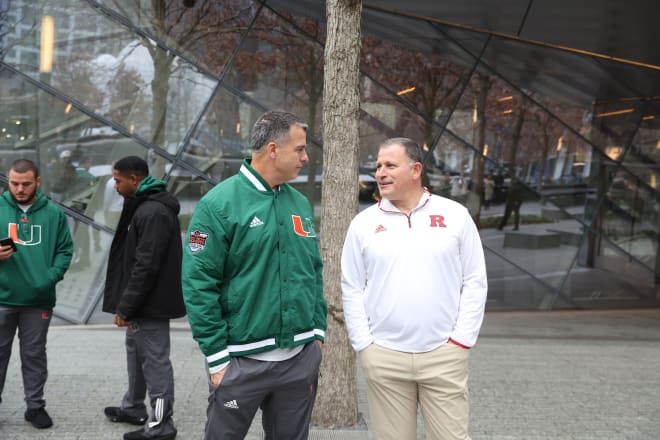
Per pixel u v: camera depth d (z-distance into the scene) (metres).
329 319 4.59
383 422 3.30
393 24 10.23
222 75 9.34
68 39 8.88
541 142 11.02
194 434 4.49
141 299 4.18
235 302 2.87
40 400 4.59
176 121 9.20
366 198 10.17
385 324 3.22
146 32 9.10
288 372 2.98
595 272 11.40
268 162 2.96
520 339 8.45
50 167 8.88
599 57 11.13
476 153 10.68
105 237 9.01
